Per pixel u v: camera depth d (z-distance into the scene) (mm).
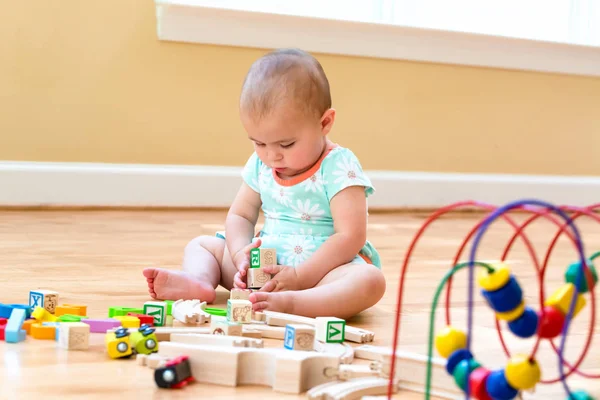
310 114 1347
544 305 734
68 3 2666
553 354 1115
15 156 2674
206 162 2887
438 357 1006
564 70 3393
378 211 3100
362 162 3117
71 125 2721
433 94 3195
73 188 2711
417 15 3229
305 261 1342
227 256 1515
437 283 1690
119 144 2777
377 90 3100
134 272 1651
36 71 2664
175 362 883
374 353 1021
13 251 1833
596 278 749
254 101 1325
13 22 2623
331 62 3012
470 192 3275
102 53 2721
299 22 2906
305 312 1248
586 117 3480
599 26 3457
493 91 3301
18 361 953
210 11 2783
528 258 2146
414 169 3205
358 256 1410
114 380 891
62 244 1975
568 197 3457
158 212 2750
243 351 910
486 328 1275
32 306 1189
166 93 2809
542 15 3416
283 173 1438
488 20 3342
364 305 1292
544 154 3436
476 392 680
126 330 1004
